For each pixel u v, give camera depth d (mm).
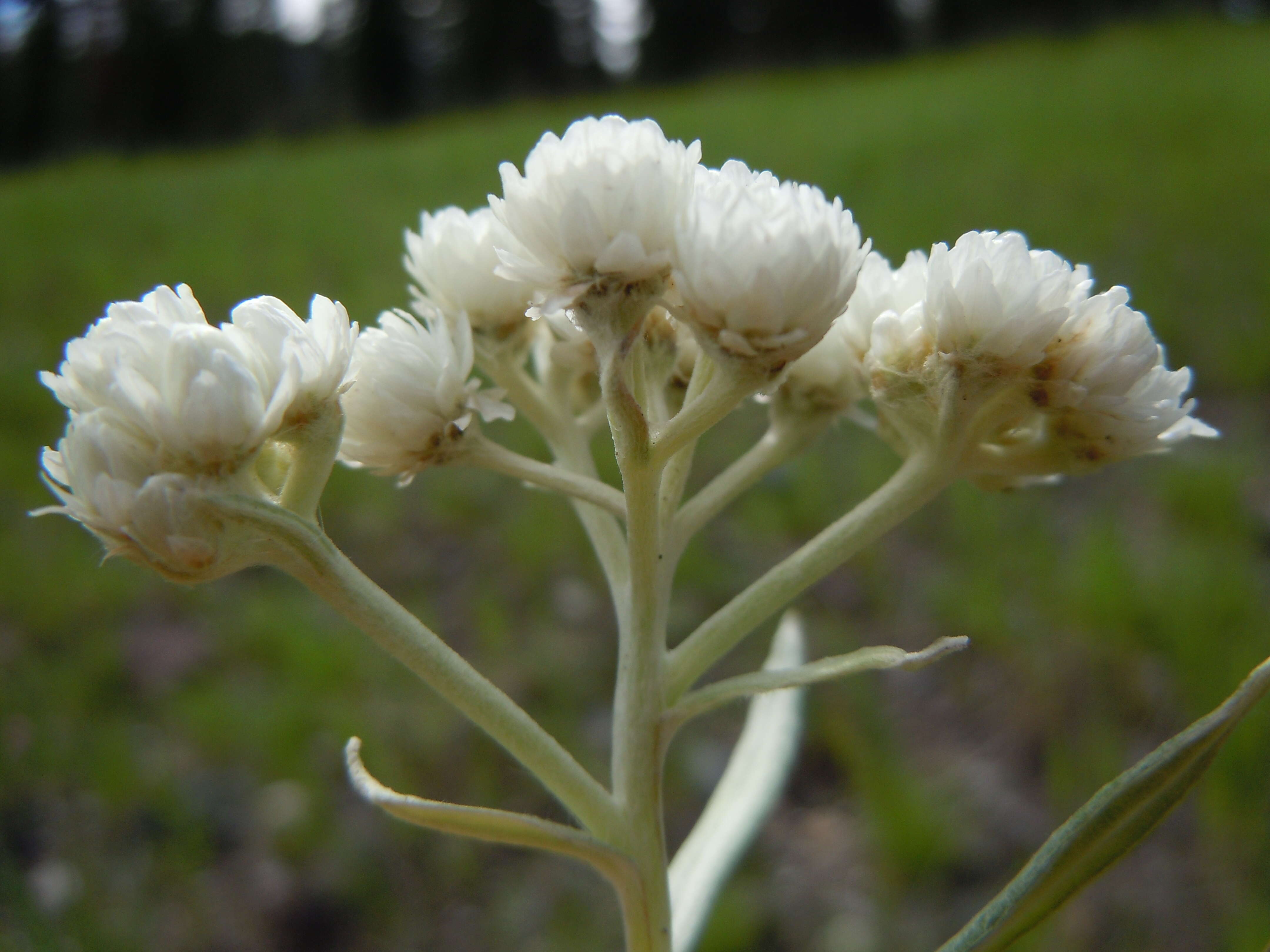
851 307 54
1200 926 103
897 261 242
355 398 50
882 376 51
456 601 161
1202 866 109
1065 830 47
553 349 54
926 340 50
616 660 147
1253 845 106
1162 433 50
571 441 57
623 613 52
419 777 128
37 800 127
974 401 49
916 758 128
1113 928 105
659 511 49
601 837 49
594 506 54
